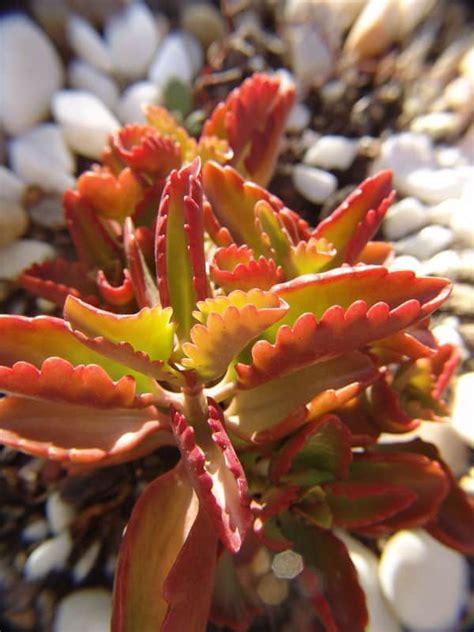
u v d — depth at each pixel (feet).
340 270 0.41
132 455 0.49
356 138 0.75
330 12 0.78
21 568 0.55
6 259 0.66
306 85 0.77
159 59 0.75
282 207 0.50
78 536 0.56
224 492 0.41
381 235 0.71
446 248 0.69
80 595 0.54
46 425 0.45
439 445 0.59
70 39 0.73
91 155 0.71
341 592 0.47
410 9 0.78
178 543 0.45
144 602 0.44
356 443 0.49
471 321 0.65
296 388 0.47
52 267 0.56
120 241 0.58
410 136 0.74
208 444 0.45
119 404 0.42
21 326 0.43
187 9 0.79
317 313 0.43
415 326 0.49
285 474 0.48
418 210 0.70
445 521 0.52
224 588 0.50
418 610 0.54
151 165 0.53
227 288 0.44
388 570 0.55
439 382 0.53
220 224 0.50
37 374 0.39
